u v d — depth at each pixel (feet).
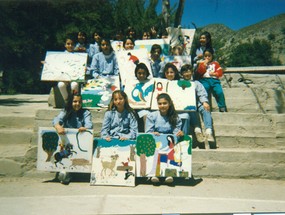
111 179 14.76
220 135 18.06
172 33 23.75
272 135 18.13
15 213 11.24
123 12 53.36
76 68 19.48
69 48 20.63
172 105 16.01
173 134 15.46
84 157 15.10
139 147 15.15
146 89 18.08
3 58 67.00
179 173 14.96
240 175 16.25
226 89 21.81
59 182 15.24
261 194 13.96
